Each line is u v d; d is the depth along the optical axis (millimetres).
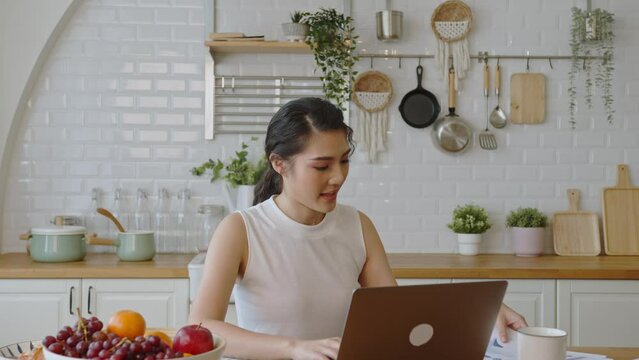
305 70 4379
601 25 4324
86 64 4336
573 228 4355
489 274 3715
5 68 4215
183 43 4363
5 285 3680
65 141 4336
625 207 4363
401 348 1547
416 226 4398
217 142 4379
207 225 4301
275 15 4367
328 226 2191
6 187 4316
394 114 4395
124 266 3740
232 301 3639
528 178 4406
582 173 4410
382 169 4395
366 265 2291
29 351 1532
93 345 1353
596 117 4410
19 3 4219
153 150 4363
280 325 2096
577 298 3746
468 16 4348
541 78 4387
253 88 4371
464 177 4398
